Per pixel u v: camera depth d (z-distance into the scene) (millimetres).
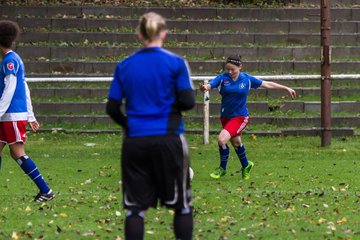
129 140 18016
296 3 60375
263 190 30328
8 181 32312
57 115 46906
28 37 54281
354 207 26969
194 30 56031
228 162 37750
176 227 18312
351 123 46375
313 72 52000
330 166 36469
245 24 56188
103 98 49188
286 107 47750
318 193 29516
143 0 60188
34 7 56844
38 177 27234
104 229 23391
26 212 25828
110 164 37062
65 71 51844
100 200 28062
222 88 32844
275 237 22391
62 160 38125
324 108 41812
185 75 18250
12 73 26141
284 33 55500
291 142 43406
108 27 56094
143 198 18031
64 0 59688
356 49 54156
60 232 23016
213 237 22281
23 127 26875
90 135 45062
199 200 28109
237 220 24750
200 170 35531
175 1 60281
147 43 18500
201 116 46812
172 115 18156
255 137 44375
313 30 56219
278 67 52219
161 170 17969
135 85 18141
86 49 53156
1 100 26156
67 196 28828
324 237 22359
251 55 53469
